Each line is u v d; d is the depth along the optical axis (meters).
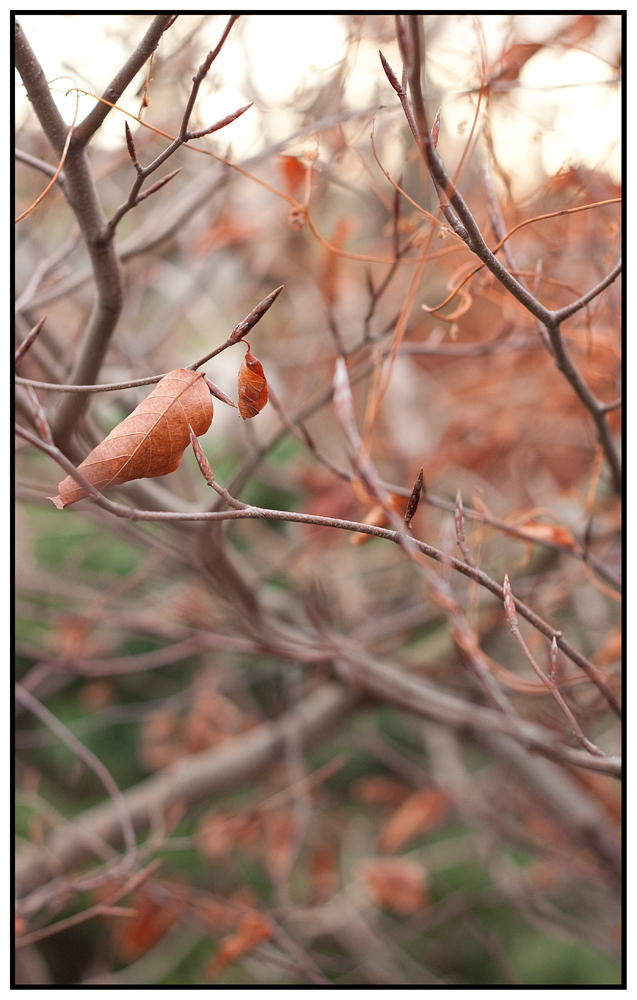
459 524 0.81
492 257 0.78
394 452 1.83
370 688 1.62
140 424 0.74
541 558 1.44
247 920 1.26
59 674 2.31
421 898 1.76
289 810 1.74
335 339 0.96
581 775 1.64
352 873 2.17
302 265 1.55
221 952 1.26
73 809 2.80
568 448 1.67
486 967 2.58
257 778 1.94
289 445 2.50
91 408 1.09
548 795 1.73
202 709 2.02
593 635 1.77
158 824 1.51
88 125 0.79
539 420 1.56
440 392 2.03
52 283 1.09
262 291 1.68
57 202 1.21
